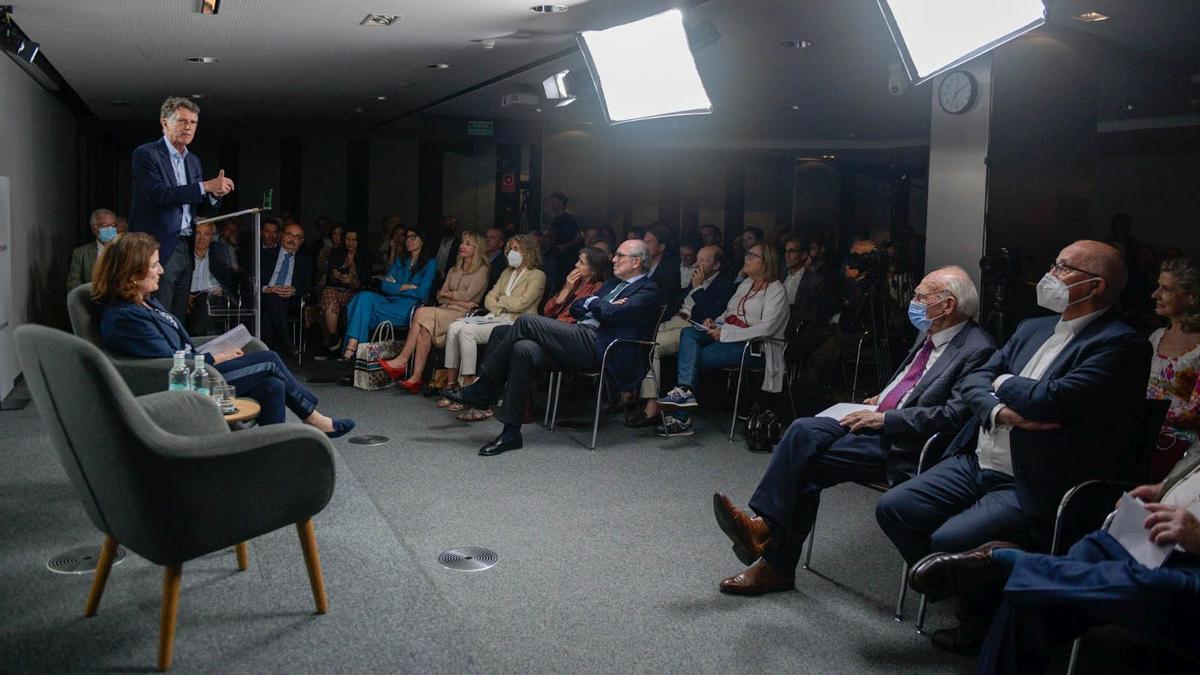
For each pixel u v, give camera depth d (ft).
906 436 9.70
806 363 19.75
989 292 16.99
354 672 7.65
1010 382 8.37
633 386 16.46
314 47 21.02
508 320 19.25
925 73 14.11
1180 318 10.54
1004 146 17.02
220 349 12.47
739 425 18.16
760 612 9.34
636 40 18.48
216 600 8.96
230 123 37.99
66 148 30.91
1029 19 12.25
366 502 12.37
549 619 9.02
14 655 7.69
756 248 17.39
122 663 7.63
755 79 25.27
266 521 8.00
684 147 42.11
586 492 13.41
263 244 26.89
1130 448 8.12
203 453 7.38
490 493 13.23
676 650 8.42
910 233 30.63
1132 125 31.09
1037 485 8.18
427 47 20.99
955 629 8.64
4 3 16.76
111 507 7.54
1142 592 6.36
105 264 11.29
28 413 17.06
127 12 17.46
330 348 26.23
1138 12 16.97
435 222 38.04
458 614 9.05
